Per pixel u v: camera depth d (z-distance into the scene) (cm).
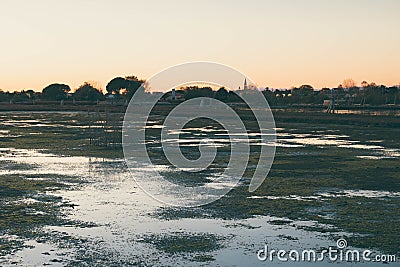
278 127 4159
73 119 4922
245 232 1044
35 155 2219
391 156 2264
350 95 7500
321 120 4625
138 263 862
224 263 866
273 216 1170
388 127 4106
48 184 1534
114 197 1355
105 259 880
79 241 977
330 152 2411
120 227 1071
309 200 1337
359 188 1502
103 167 1869
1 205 1261
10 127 3888
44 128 3775
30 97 9444
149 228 1066
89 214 1175
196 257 894
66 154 2252
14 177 1656
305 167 1917
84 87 8819
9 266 845
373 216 1172
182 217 1156
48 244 958
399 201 1327
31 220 1122
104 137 2761
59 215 1165
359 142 2919
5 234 1018
